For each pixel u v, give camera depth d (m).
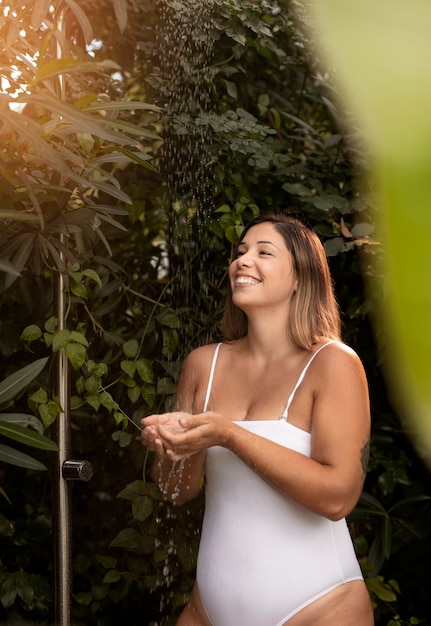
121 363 2.25
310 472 1.54
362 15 0.13
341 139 2.54
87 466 1.95
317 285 1.79
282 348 1.76
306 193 2.52
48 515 2.46
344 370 1.65
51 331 2.04
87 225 2.12
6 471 2.52
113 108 1.62
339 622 1.57
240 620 1.60
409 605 2.64
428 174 0.13
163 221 2.67
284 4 2.61
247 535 1.62
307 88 2.83
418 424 0.14
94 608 2.44
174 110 2.50
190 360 1.89
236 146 2.42
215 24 2.46
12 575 2.23
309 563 1.59
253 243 1.81
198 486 1.82
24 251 1.69
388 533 2.46
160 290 2.58
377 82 0.13
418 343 0.13
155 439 1.54
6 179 1.65
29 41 2.04
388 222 0.13
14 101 1.44
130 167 2.57
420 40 0.13
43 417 1.94
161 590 2.43
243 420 1.72
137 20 2.58
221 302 2.53
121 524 2.53
